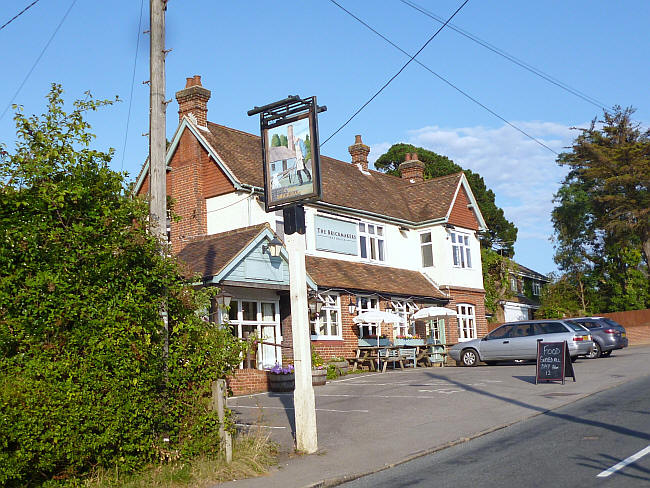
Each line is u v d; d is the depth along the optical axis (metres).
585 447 9.94
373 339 26.19
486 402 15.38
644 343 40.88
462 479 8.63
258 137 29.02
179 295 10.34
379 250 30.77
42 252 8.56
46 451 8.01
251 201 24.36
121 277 9.16
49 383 8.16
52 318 8.34
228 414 10.16
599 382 17.80
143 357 8.98
